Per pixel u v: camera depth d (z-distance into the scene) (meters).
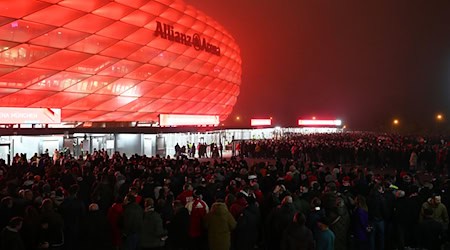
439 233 10.31
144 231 9.62
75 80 34.28
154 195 12.45
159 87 42.72
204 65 49.47
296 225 8.22
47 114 30.94
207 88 51.41
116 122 41.44
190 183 12.30
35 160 22.91
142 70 40.00
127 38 37.41
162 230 9.70
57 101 33.78
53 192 11.41
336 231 9.68
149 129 41.72
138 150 42.50
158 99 43.41
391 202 11.20
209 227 9.54
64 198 10.95
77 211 10.41
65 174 14.98
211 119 54.34
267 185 14.27
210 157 47.84
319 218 8.88
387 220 11.24
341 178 15.56
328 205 9.98
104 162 21.05
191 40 46.31
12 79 30.05
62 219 9.41
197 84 48.91
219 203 9.70
